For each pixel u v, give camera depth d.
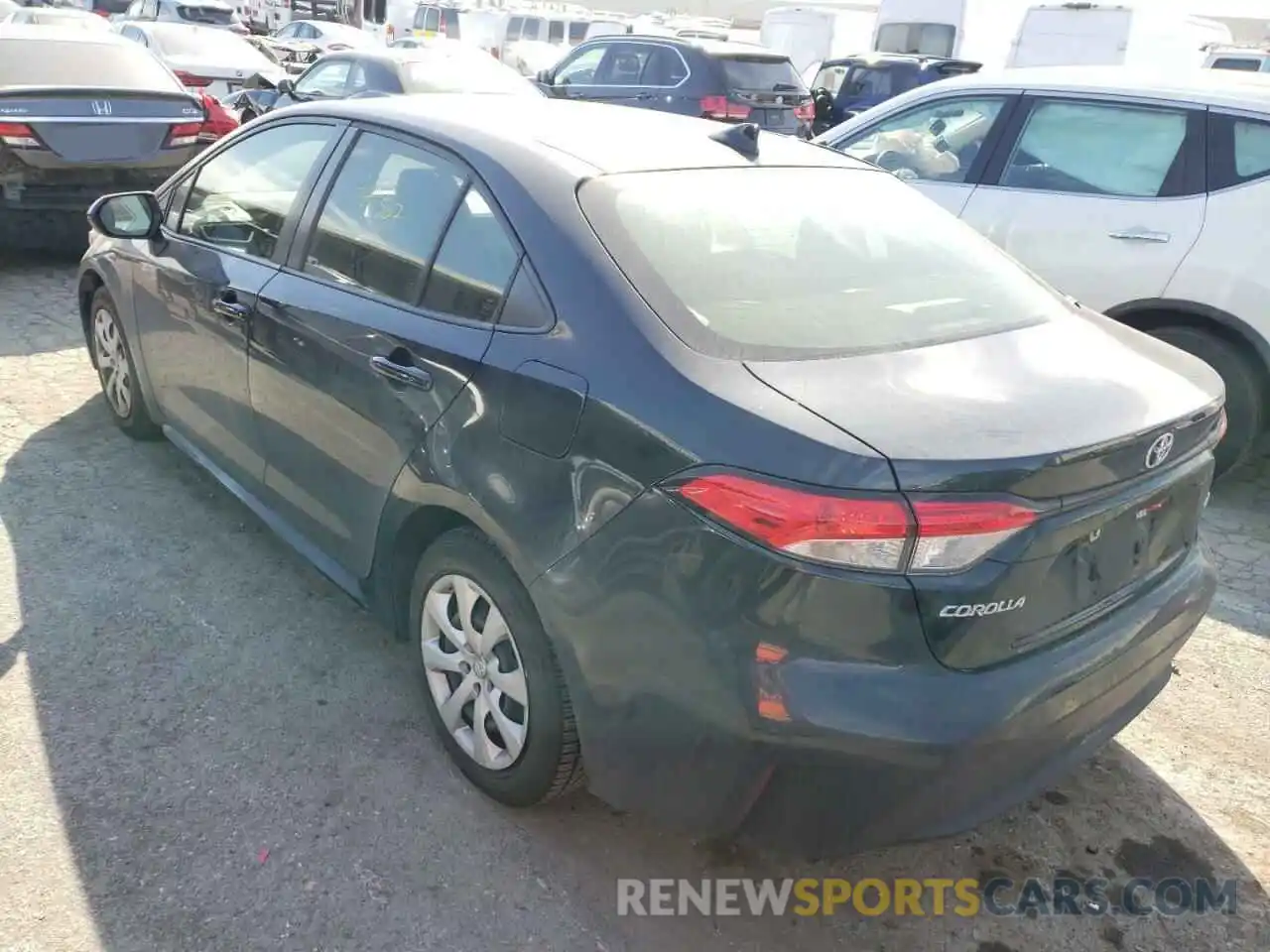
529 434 2.37
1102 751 3.13
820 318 2.45
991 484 1.97
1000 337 2.56
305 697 3.09
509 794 2.67
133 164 7.13
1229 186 4.74
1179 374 2.57
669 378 2.18
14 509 4.00
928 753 1.99
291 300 3.17
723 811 2.17
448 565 2.68
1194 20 21.31
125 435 4.71
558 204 2.54
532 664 2.46
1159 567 2.53
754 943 2.41
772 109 12.57
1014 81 5.45
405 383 2.71
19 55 7.04
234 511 4.12
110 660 3.17
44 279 7.27
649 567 2.13
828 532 1.94
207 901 2.38
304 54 22.06
